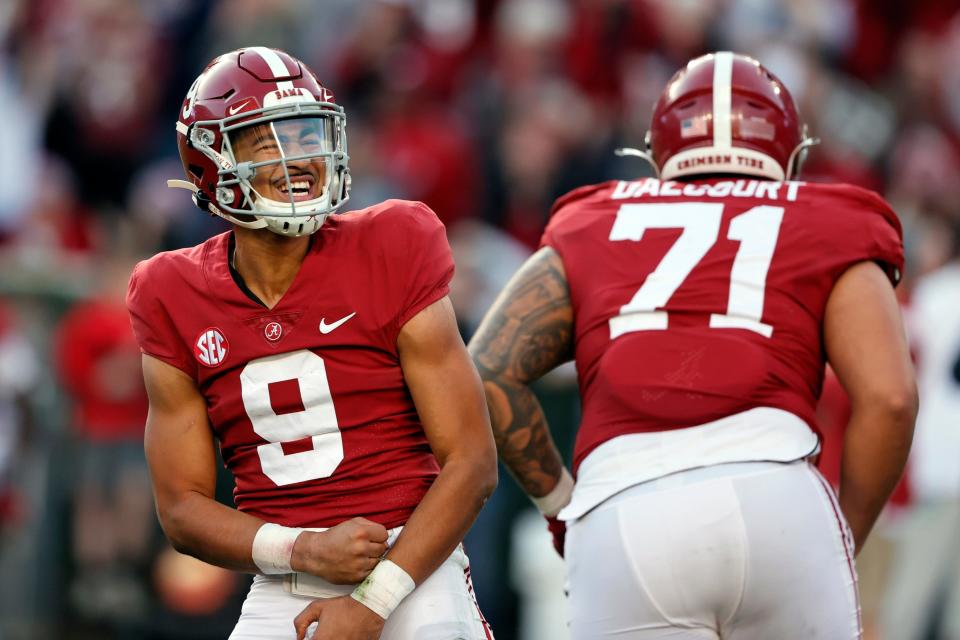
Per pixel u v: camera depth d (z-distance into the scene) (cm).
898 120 3616
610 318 1152
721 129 1216
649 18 3359
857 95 3578
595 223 1210
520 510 2317
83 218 3177
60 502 2322
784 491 1065
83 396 2334
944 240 2536
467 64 3294
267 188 1018
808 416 1109
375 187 2902
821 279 1130
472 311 2491
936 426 2175
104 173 3231
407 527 1013
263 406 1035
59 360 2383
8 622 2295
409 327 1031
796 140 1246
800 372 1116
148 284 1062
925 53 3722
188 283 1053
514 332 1201
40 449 2359
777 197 1176
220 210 1048
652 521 1068
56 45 3381
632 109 3238
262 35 3312
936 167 3409
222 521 1033
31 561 2309
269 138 1015
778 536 1052
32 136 3222
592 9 3303
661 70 3350
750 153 1216
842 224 1146
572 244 1210
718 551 1053
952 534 2169
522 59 3189
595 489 1109
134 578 2272
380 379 1037
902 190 3244
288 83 1025
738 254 1143
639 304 1143
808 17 3591
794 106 1256
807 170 3256
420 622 1022
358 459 1038
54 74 3309
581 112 3139
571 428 2336
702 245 1155
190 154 1045
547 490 1233
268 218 1009
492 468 1041
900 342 1113
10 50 3425
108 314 2362
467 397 1037
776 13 3534
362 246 1040
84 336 2334
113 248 2806
